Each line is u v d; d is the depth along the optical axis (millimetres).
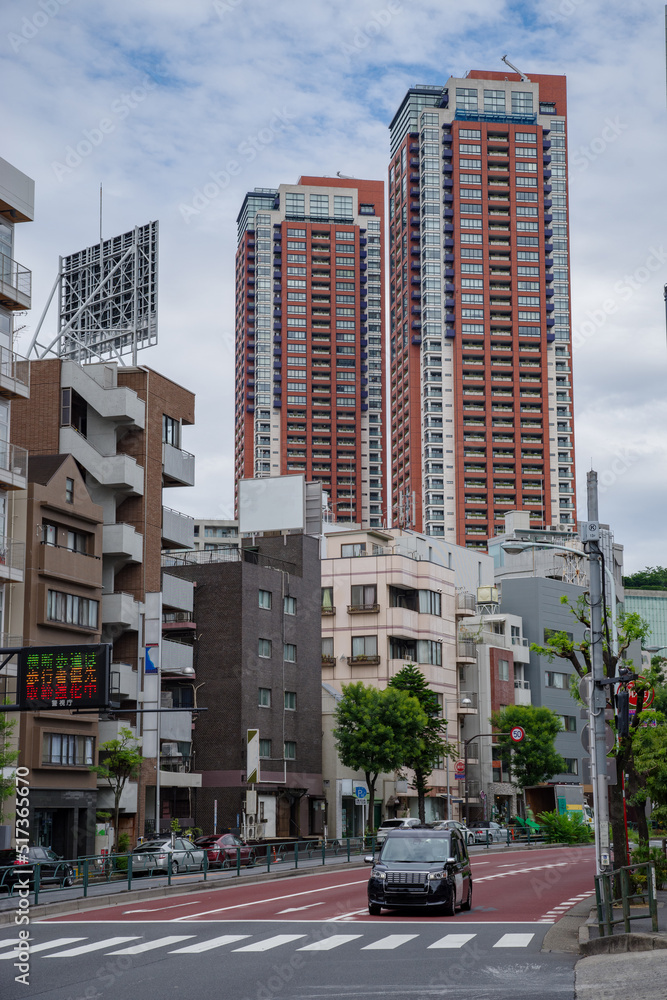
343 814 76500
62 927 26672
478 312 191625
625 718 27719
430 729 73125
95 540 54000
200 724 67062
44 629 49969
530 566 121812
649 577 172750
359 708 71062
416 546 95688
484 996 15109
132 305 65375
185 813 65812
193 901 33531
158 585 60156
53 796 49438
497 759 93188
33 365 59281
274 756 69312
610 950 20047
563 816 77875
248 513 80375
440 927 25500
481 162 194375
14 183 48031
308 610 75375
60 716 50000
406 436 196250
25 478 47594
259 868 46500
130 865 35656
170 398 63031
